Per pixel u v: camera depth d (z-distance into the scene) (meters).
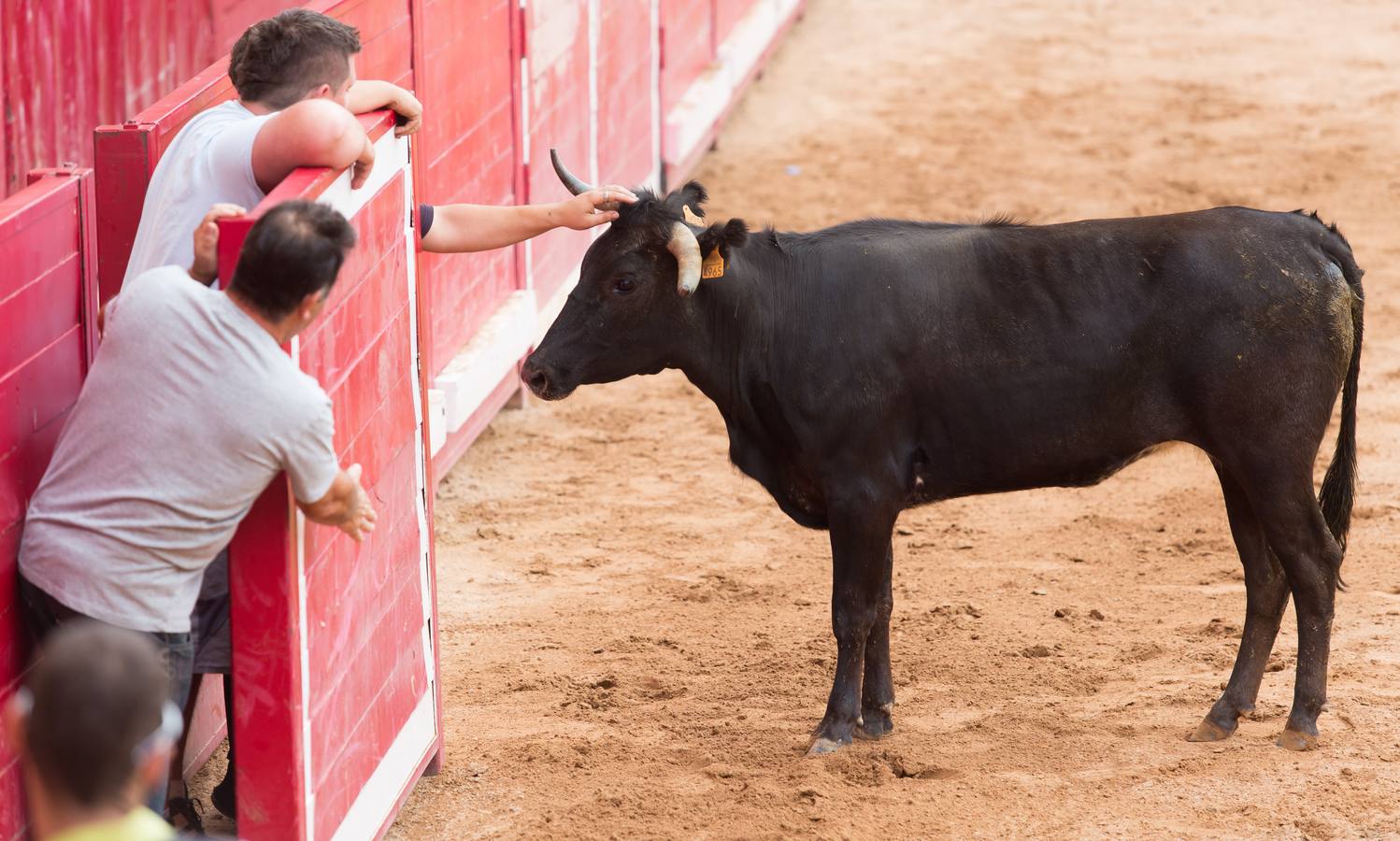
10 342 7.85
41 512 7.62
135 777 4.96
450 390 16.53
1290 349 10.49
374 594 9.52
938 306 10.87
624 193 10.79
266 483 7.57
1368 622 13.09
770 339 11.00
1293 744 10.91
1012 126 32.25
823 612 14.13
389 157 9.60
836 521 11.09
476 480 17.81
